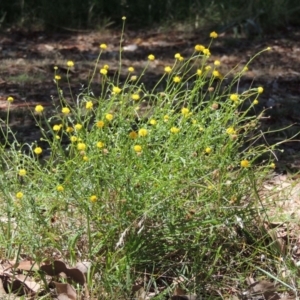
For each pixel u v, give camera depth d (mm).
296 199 5031
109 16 11898
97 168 3885
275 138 6738
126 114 4281
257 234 4164
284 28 11320
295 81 8992
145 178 3836
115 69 9305
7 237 4043
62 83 8516
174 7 12000
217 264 3980
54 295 3699
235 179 4090
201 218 3957
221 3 11773
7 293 3775
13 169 4496
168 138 4160
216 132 4242
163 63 9812
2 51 10312
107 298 3658
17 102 7730
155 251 3881
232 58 10148
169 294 3750
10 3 11844
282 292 3887
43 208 4039
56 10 11688
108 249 3809
